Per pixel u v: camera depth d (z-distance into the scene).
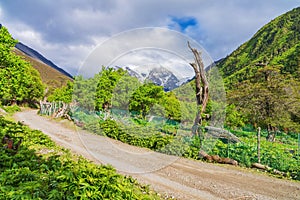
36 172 4.24
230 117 17.72
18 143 6.51
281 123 17.41
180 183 5.25
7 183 3.67
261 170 7.20
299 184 5.97
